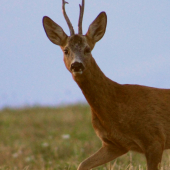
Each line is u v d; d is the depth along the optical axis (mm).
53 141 29781
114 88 18547
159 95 18766
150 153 17781
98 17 19219
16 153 27578
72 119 35438
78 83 18406
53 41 19281
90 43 18938
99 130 18797
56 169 22984
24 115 38750
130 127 18016
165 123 18234
